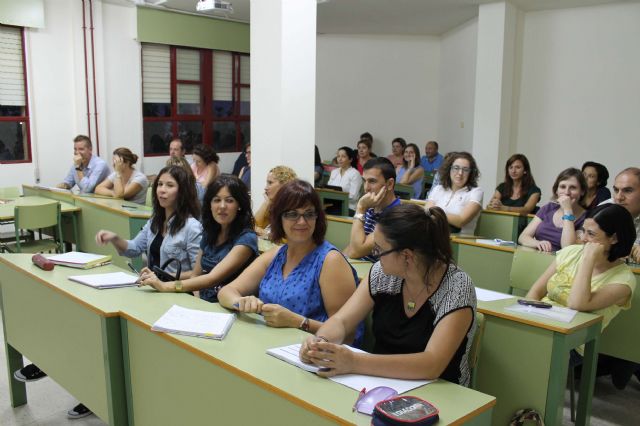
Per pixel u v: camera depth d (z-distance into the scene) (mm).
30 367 2549
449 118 8320
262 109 4391
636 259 2826
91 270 2391
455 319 1487
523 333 2051
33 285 2311
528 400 2059
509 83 6684
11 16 6000
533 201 4777
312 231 1963
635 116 6012
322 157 9391
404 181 7113
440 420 1174
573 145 6562
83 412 2574
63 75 6594
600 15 6180
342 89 9125
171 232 2771
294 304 1960
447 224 1549
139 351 1792
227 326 1724
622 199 2887
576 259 2443
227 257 2387
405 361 1398
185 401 1620
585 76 6375
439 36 8641
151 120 7586
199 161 5633
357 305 1718
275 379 1349
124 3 6961
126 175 5086
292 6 4207
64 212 4836
